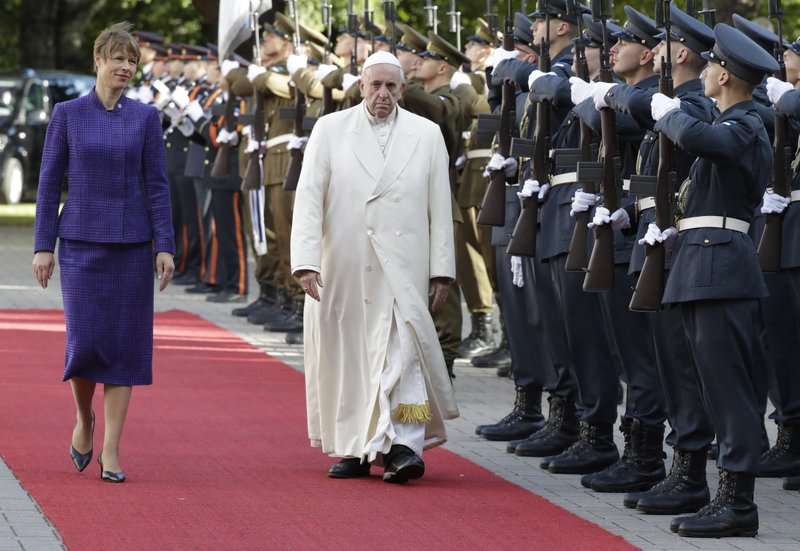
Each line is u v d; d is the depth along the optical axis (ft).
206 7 116.78
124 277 42.75
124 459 45.62
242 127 80.43
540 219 47.16
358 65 65.82
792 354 46.55
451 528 38.11
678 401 41.09
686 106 39.22
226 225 88.07
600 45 46.32
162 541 35.96
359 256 44.04
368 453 43.06
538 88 46.50
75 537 36.04
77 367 42.34
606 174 41.83
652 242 38.83
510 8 51.57
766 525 40.04
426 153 44.96
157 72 95.09
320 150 44.60
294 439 49.67
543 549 36.22
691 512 40.83
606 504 42.01
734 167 37.88
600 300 44.34
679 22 41.01
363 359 43.93
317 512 39.45
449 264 44.73
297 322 75.41
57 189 42.80
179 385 60.03
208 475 43.75
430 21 62.75
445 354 60.54
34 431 49.32
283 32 74.90
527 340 51.26
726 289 37.86
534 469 46.68
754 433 38.40
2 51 188.75
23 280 97.96
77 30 172.45
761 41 43.96
